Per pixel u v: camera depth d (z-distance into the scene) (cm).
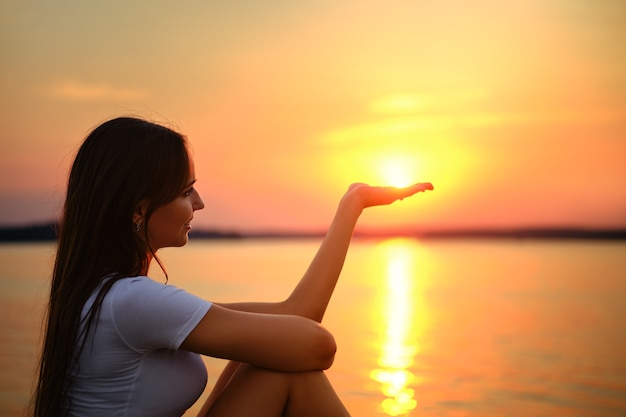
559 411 480
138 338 122
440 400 510
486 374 598
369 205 162
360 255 2906
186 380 130
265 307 149
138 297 122
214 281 1353
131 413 125
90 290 126
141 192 130
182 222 138
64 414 127
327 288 151
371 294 1233
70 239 131
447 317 944
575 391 539
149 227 134
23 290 1049
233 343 125
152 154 131
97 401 125
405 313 985
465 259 2458
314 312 149
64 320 125
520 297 1162
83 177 132
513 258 2444
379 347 722
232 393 135
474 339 773
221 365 577
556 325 866
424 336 792
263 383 133
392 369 616
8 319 777
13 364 557
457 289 1312
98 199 129
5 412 419
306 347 131
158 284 125
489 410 485
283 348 129
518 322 894
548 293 1214
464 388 546
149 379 126
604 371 609
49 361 127
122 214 130
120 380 124
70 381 125
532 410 485
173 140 135
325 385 137
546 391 539
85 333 123
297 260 2144
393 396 521
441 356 675
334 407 136
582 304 1059
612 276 1550
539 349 713
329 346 135
